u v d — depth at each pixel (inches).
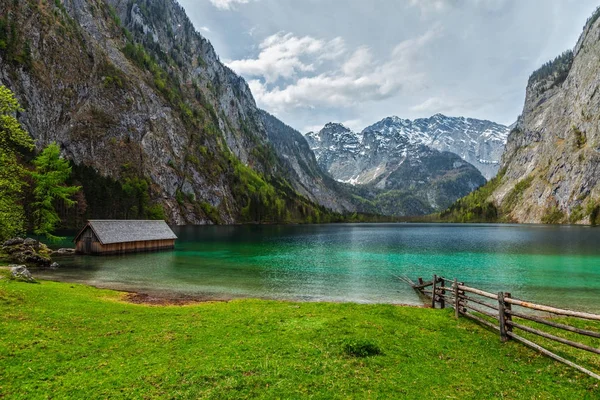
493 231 6097.4
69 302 902.4
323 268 2000.5
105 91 7696.9
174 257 2399.1
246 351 582.9
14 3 6845.5
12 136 1482.5
